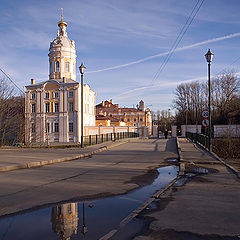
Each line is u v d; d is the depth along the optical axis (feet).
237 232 13.57
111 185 25.49
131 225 14.61
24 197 20.92
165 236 13.08
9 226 15.01
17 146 93.86
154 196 20.81
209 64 53.98
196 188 23.89
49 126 150.92
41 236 13.61
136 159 47.03
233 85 164.96
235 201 19.52
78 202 19.76
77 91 146.20
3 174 31.68
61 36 158.71
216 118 165.48
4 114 105.91
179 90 217.56
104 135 91.45
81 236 13.52
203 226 14.42
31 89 156.25
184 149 61.67
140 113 254.88
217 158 45.21
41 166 38.78
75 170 34.81
